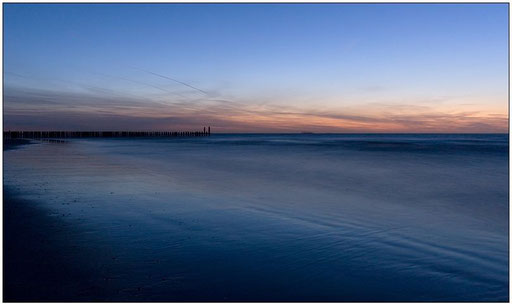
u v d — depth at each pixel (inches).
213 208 367.6
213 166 810.2
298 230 292.5
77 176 599.2
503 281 202.5
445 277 207.3
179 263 221.8
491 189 512.1
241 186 517.0
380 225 311.3
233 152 1336.1
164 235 275.1
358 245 257.9
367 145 2023.9
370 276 207.6
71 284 190.9
